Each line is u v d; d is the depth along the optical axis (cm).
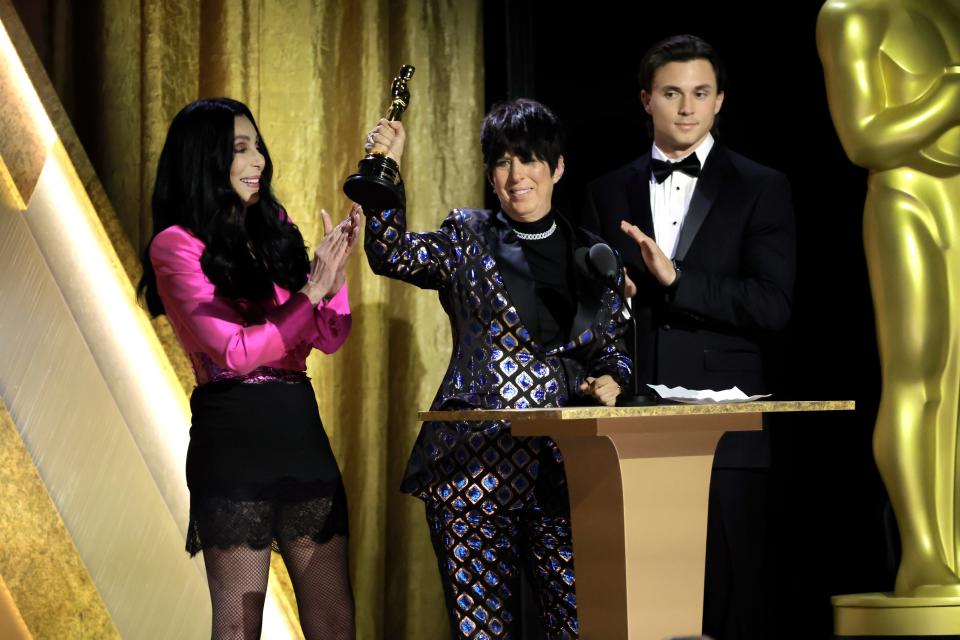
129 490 1216
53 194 1246
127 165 1316
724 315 1162
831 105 1270
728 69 1435
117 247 1242
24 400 1201
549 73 1444
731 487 1221
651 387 946
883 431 1273
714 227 1214
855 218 1405
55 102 1252
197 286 964
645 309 1226
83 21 1335
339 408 1395
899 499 1265
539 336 1085
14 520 1136
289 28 1381
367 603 1372
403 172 1425
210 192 984
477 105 1455
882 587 1405
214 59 1331
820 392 1414
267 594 1223
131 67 1319
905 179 1266
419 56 1435
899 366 1266
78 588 1145
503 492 1060
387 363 1409
